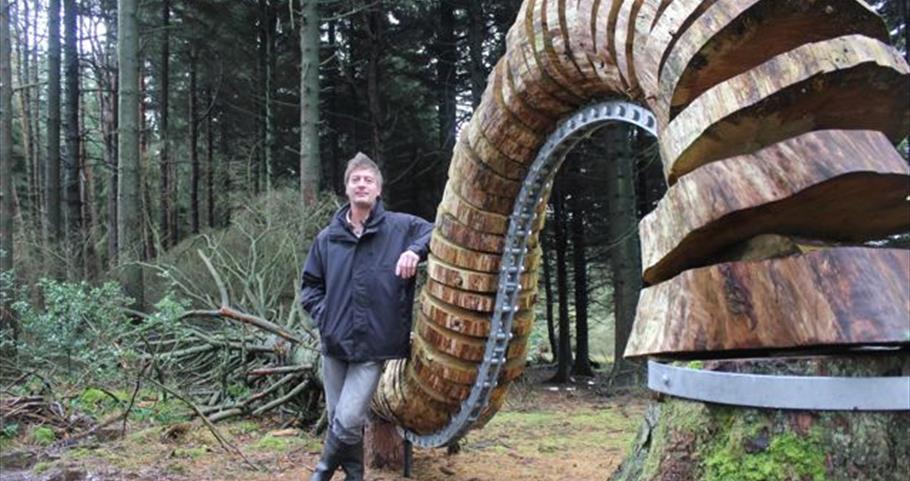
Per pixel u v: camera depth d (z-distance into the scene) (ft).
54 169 46.42
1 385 17.33
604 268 53.01
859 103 4.70
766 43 4.96
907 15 27.71
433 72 53.06
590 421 21.06
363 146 56.90
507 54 9.04
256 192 53.52
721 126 4.68
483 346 10.59
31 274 30.09
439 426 11.77
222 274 25.09
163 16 56.13
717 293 4.64
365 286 10.61
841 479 4.33
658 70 5.37
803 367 4.46
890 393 4.25
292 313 21.09
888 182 4.27
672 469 5.10
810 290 4.31
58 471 12.39
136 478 12.24
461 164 10.18
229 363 19.39
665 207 4.99
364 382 10.64
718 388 4.70
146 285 29.84
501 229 10.20
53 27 46.21
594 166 45.29
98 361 16.58
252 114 60.23
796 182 4.32
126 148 28.60
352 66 52.70
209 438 15.30
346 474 11.03
